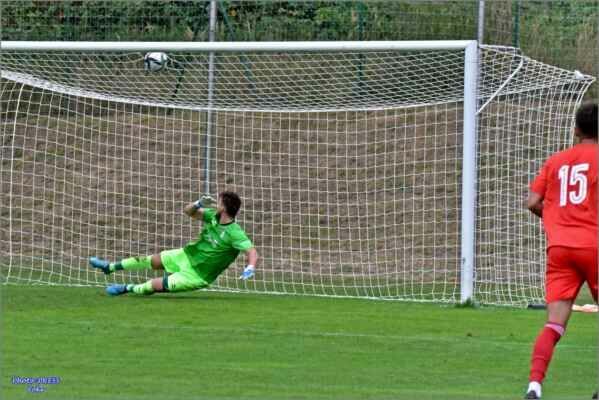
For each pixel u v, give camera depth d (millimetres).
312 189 51156
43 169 51844
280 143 53156
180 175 51781
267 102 47188
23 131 52938
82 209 49969
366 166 51875
